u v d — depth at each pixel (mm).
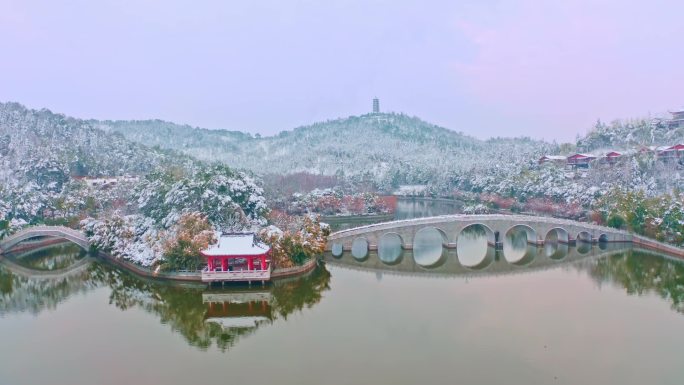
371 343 51344
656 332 53594
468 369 44781
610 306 62969
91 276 82062
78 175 160875
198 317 61469
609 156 161750
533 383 42000
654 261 88812
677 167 139750
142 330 56406
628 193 110438
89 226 92938
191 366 46219
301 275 76125
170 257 72625
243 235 74125
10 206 103625
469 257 96000
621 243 104062
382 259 93812
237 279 68750
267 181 196250
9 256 95000
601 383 42031
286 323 58062
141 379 43562
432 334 53406
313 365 46062
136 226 89750
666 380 42406
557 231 108125
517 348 49531
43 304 66312
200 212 86000
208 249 70875
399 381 42562
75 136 198375
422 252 101750
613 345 50062
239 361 47281
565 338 51875
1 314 61906
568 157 179125
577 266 86438
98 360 47656
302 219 92188
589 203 124875
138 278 75438
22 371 45125
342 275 81062
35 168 131750
